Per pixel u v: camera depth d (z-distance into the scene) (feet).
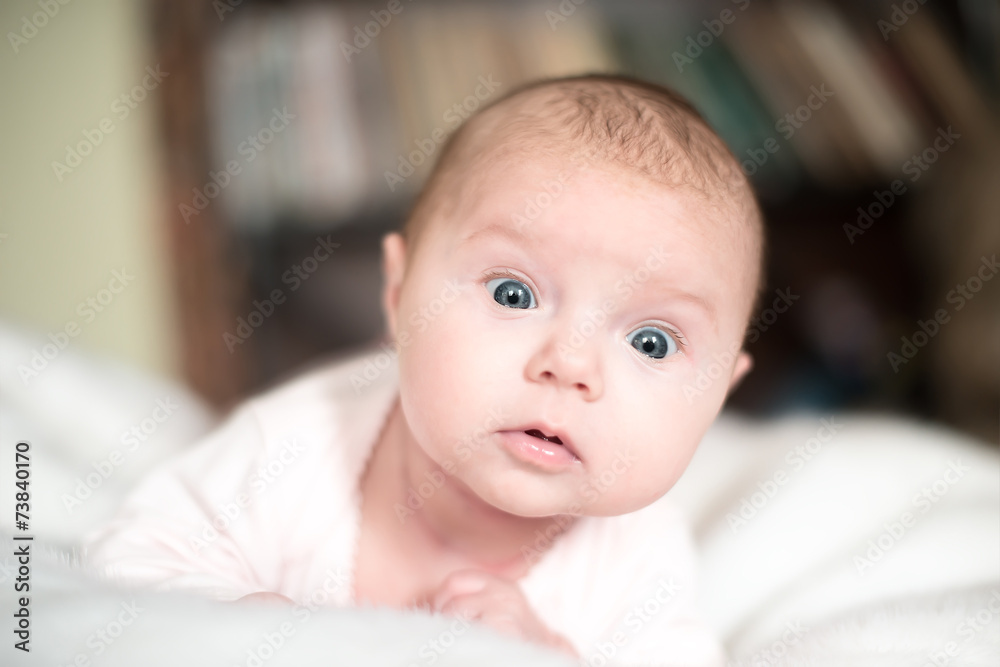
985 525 3.09
